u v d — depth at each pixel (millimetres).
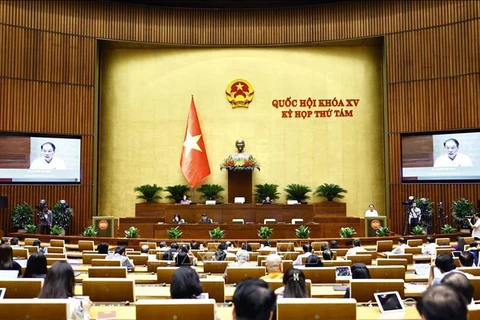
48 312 3133
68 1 18422
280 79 19672
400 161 17938
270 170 19344
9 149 17219
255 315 2133
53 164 17750
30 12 17797
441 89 17438
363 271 5137
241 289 2201
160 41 19406
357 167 19156
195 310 3129
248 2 19547
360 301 4531
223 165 18062
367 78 19453
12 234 15359
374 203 18969
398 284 4504
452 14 17375
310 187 19203
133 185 19297
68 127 18094
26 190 17297
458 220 15852
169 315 3127
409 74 18000
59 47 18188
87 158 18234
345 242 13727
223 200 19125
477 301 4629
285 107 19562
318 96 19531
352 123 19328
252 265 7535
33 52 17766
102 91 19594
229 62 19797
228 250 10516
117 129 19484
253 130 19516
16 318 3111
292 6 19547
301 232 14141
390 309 3965
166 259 8719
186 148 18750
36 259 4828
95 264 6973
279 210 16547
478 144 16641
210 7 19750
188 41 19578
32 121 17562
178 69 19828
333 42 19281
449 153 17125
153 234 16406
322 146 19328
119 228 16625
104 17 18906
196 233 15117
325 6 19297
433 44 17672
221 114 19609
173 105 19672
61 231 15781
